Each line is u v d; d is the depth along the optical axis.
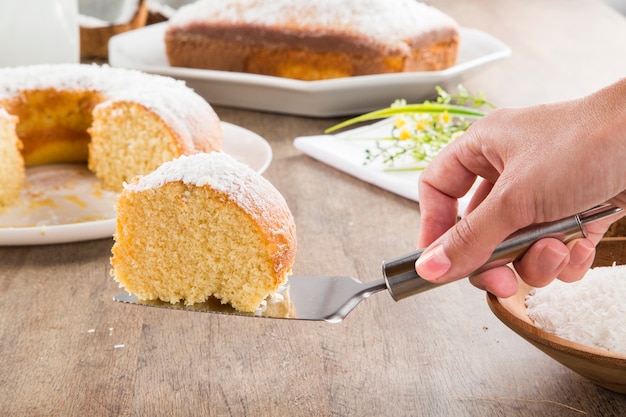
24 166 0.81
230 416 0.52
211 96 0.93
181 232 0.59
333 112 0.90
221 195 0.58
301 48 0.94
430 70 0.95
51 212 0.74
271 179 0.77
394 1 0.96
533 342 0.51
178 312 0.60
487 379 0.55
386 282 0.54
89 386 0.54
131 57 1.00
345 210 0.73
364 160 0.79
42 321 0.59
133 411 0.53
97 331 0.59
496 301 0.53
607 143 0.50
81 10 1.06
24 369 0.56
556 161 0.50
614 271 0.57
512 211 0.50
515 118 0.54
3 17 0.89
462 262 0.52
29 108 0.80
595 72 1.00
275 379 0.55
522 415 0.52
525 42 1.13
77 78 0.81
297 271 0.64
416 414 0.52
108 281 0.64
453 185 0.59
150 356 0.56
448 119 0.80
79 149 0.82
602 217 0.52
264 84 0.89
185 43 0.97
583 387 0.54
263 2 0.97
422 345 0.57
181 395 0.54
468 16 1.26
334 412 0.53
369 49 0.92
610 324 0.53
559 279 0.56
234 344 0.57
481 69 0.95
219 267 0.58
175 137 0.75
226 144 0.80
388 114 0.81
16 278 0.64
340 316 0.55
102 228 0.67
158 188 0.58
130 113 0.76
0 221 0.72
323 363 0.56
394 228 0.70
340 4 0.95
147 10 1.16
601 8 1.31
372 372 0.55
